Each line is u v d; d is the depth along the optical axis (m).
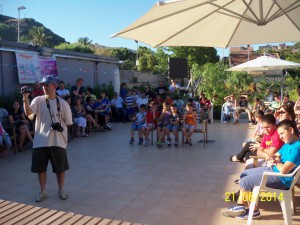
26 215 2.88
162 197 5.06
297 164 3.63
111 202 4.89
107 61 17.14
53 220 2.77
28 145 9.25
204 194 5.16
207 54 32.47
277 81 19.52
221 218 4.23
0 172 6.60
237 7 3.96
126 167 6.89
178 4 3.04
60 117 4.90
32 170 4.91
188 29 4.03
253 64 9.85
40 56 12.35
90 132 11.77
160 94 14.98
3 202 3.20
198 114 14.12
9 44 11.12
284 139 3.82
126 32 3.59
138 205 4.75
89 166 7.01
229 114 14.28
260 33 4.48
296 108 9.82
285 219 3.72
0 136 7.77
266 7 3.98
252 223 4.04
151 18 3.31
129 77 24.98
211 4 3.54
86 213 4.49
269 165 4.47
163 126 9.05
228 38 4.46
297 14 4.05
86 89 13.77
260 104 13.59
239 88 16.47
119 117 14.52
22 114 8.73
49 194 5.27
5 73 11.16
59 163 4.93
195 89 17.69
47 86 4.79
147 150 8.62
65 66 14.14
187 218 4.25
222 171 6.47
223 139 10.19
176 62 18.45
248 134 11.09
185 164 7.08
